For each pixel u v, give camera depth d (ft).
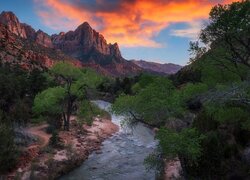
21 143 100.99
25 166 85.97
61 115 146.51
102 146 123.95
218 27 52.65
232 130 73.31
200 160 67.21
